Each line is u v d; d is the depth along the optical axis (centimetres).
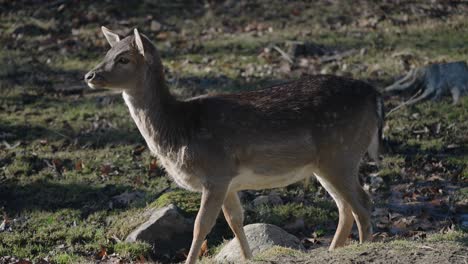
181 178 2581
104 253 2944
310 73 4775
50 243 3092
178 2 6034
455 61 4594
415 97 4347
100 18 5756
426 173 3578
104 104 4497
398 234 3034
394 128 4019
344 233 2688
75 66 5053
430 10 5816
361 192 2662
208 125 2533
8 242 3080
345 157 2638
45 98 4609
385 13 5781
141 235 3016
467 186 3450
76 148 3975
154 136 2581
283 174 2612
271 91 2638
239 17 5803
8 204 3438
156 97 2575
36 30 5575
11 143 4044
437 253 2291
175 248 3017
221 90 4569
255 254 2731
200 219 2492
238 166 2556
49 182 3609
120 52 2541
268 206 3278
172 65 5000
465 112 4144
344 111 2622
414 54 5006
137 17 5797
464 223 3098
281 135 2566
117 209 3334
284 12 5856
